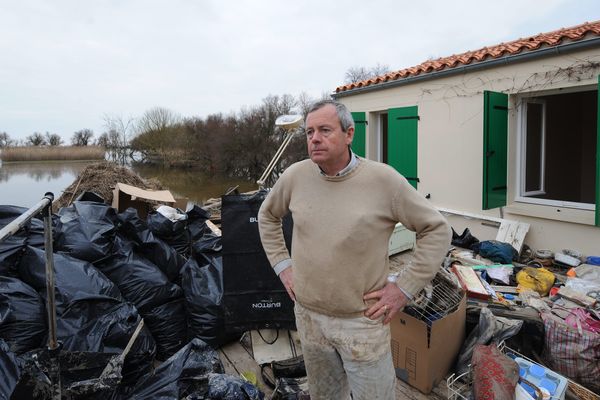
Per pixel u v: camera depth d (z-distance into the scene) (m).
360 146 7.56
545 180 6.59
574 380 2.60
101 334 2.28
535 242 5.16
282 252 1.95
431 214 1.55
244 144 24.03
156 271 2.99
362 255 1.55
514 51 4.96
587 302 3.14
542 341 2.80
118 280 2.84
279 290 2.67
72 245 2.76
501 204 5.30
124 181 7.61
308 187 1.66
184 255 3.67
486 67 5.35
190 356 2.35
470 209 5.79
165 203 5.88
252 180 24.12
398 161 6.79
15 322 2.14
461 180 5.85
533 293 3.58
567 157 6.98
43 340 2.20
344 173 1.57
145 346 2.52
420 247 1.59
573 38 4.42
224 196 2.63
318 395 1.84
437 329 2.48
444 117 6.00
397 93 6.76
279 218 1.96
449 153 5.98
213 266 3.20
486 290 3.56
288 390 2.35
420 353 2.51
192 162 29.14
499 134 5.14
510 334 2.64
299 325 1.76
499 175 5.21
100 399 2.08
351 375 1.67
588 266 4.16
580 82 4.46
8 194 15.99
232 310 2.68
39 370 1.79
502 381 2.07
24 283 2.36
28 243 2.75
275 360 2.73
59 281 2.38
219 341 2.95
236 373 2.73
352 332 1.60
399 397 2.48
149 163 32.66
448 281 2.85
